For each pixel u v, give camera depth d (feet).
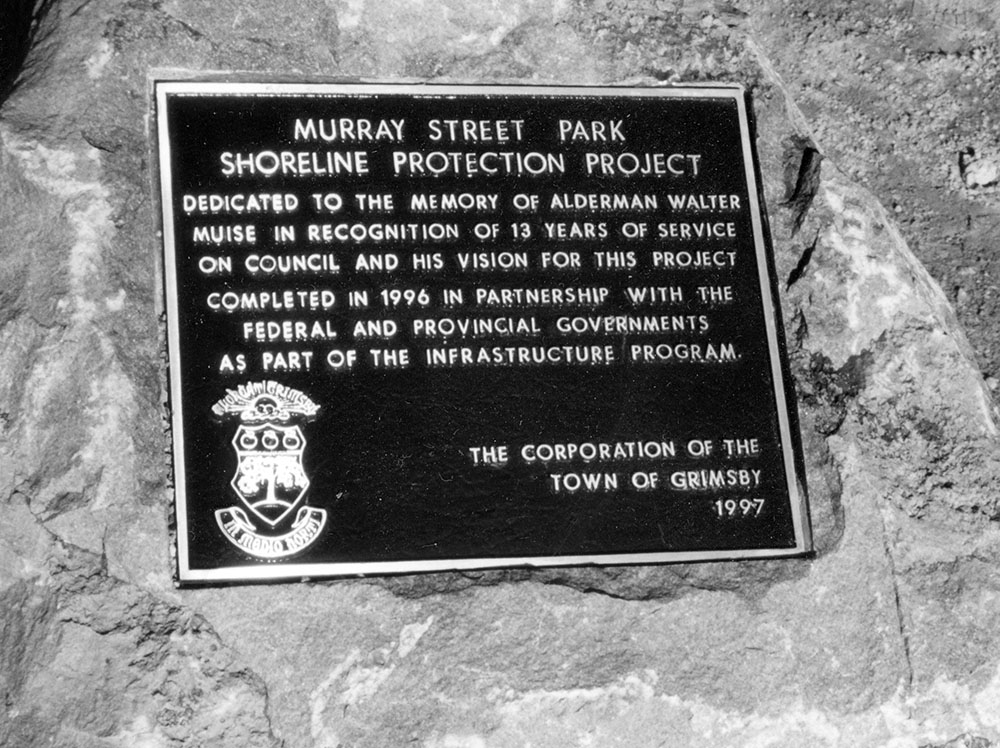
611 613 4.66
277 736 4.47
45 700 4.43
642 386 4.83
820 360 4.97
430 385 4.74
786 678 4.68
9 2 5.60
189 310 4.68
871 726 4.69
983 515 4.90
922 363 5.02
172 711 4.44
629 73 5.13
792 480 4.83
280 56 4.95
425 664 4.56
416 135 4.92
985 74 5.97
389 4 5.05
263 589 4.55
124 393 4.62
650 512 4.75
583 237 4.91
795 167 5.14
